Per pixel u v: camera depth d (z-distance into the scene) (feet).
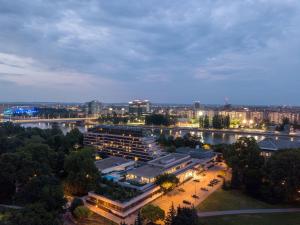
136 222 348.18
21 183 461.78
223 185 523.70
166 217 369.50
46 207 354.74
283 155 474.08
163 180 461.78
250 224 377.91
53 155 586.86
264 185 484.74
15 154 477.36
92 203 432.66
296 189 454.40
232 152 566.77
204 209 426.10
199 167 631.15
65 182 475.72
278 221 389.19
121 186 460.96
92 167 489.67
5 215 339.36
